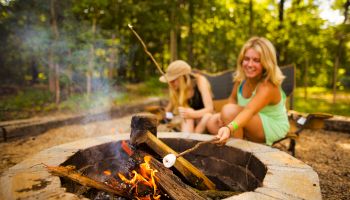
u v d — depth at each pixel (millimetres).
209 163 2594
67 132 4781
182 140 2688
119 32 8508
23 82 10406
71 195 1489
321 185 2789
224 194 2023
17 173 1772
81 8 6688
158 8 8688
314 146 4066
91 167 2400
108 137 2662
